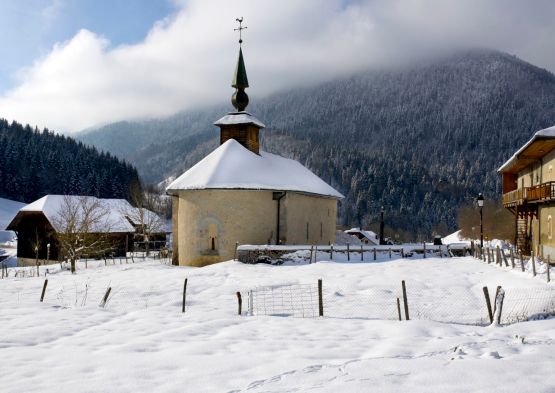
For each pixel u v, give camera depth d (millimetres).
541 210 30156
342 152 185125
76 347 8984
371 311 14523
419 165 172875
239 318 12508
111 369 7402
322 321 12078
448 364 7141
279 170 32125
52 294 18703
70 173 114000
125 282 20906
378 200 138375
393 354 7969
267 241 28625
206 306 15695
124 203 52406
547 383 6137
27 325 11203
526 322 11656
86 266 33531
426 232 124562
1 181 108312
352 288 17844
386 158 182500
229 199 28016
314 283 18922
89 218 41969
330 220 39781
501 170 37781
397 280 19422
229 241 27859
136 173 125125
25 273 31594
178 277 21953
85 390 6430
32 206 45562
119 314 12969
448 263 24844
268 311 14664
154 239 54938
